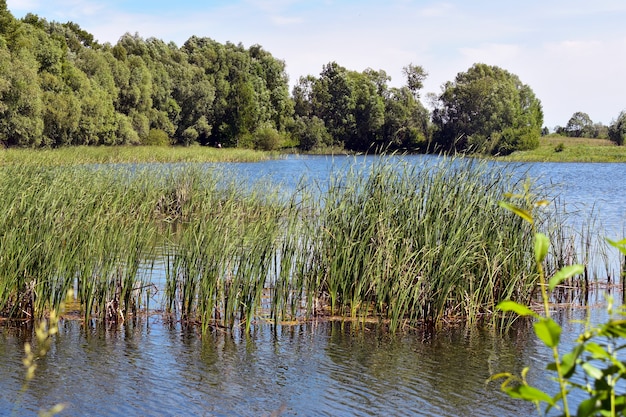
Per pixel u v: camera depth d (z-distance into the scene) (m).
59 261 9.84
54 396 7.11
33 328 9.47
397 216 10.77
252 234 10.46
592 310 11.05
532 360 8.61
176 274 10.52
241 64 88.25
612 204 25.25
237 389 7.50
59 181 13.34
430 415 6.89
